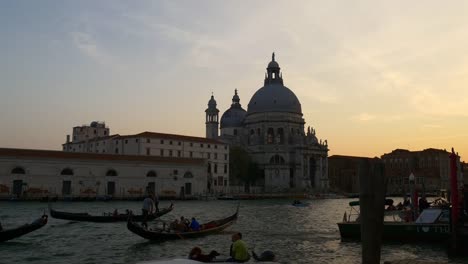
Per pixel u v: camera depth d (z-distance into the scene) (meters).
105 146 157.25
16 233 37.22
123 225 50.84
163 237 38.50
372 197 17.86
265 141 198.75
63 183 110.19
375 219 17.81
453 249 30.53
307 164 193.25
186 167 130.75
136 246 36.22
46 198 103.56
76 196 110.38
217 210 85.06
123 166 119.00
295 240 40.03
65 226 50.22
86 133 193.25
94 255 32.59
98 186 114.81
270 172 188.75
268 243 38.25
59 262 30.03
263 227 51.62
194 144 154.88
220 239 39.75
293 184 192.75
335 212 81.50
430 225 35.97
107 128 198.88
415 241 36.38
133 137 144.38
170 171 127.38
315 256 32.09
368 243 17.86
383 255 31.66
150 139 143.38
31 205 89.31
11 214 66.06
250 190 179.50
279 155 193.25
